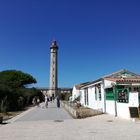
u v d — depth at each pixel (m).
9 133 14.19
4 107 32.06
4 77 73.69
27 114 30.12
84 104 42.28
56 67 138.38
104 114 25.36
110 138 11.95
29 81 79.12
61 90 174.88
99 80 29.50
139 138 11.88
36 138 12.36
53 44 138.88
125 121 18.91
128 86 24.16
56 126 16.94
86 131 14.27
